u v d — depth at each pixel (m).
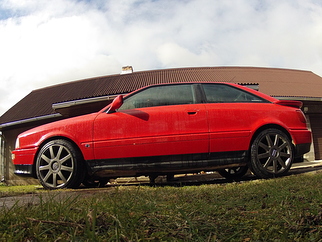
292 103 4.26
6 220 1.69
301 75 15.08
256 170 3.93
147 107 4.07
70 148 4.01
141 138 3.89
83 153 3.98
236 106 4.06
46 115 10.85
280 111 4.12
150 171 3.93
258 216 1.80
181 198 2.43
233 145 3.91
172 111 3.96
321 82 14.11
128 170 3.92
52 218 1.69
